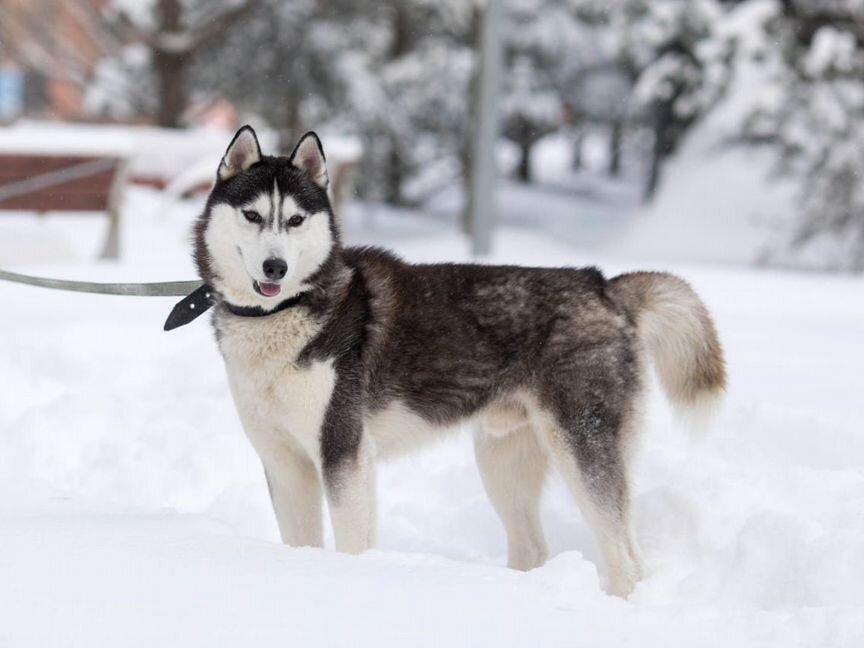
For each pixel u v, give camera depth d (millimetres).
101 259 14961
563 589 3920
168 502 6191
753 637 3764
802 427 6062
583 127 31125
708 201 26672
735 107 27250
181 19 26953
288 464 5227
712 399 5566
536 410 5270
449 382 5262
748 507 5395
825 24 24141
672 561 5203
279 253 4805
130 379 7934
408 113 27922
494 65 14977
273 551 4203
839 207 23406
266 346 4949
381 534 6027
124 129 23453
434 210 31906
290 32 26906
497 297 5293
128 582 3729
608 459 5160
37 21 30438
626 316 5359
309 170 5168
